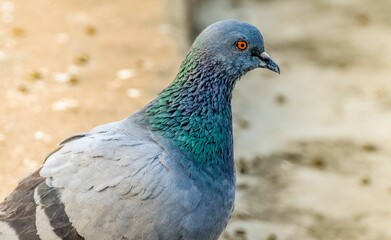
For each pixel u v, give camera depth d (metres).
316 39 20.58
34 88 14.81
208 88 9.08
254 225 13.06
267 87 17.91
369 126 16.66
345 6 22.52
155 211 8.48
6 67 15.50
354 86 18.34
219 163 8.98
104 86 15.16
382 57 19.86
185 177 8.67
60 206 8.36
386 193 14.44
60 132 13.35
